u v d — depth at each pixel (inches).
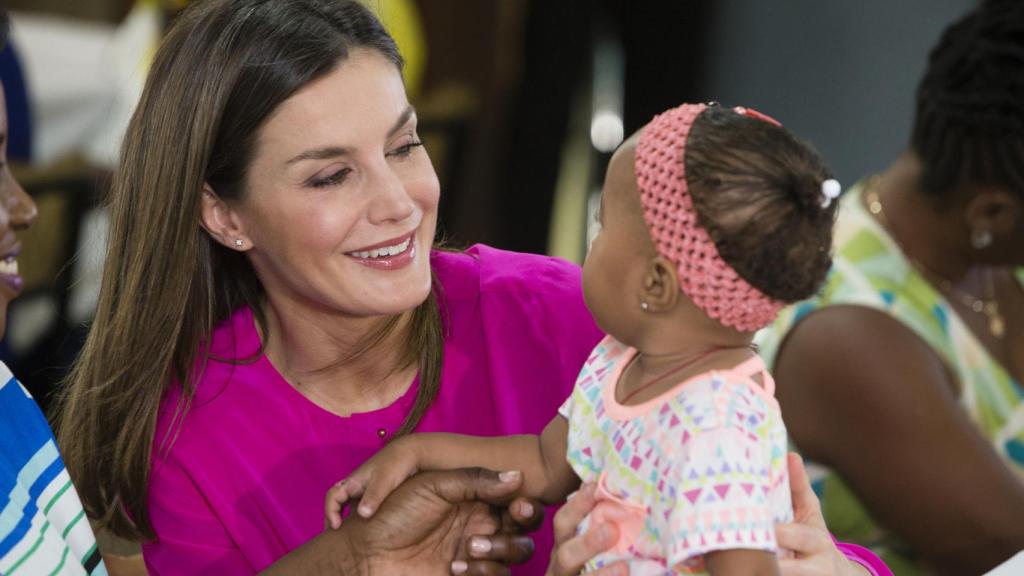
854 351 106.1
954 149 104.8
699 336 66.7
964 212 106.8
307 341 81.6
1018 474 113.9
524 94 222.7
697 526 61.8
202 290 81.4
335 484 77.4
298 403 83.0
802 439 109.9
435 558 76.2
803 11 240.8
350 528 75.2
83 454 83.2
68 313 167.6
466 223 227.1
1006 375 113.5
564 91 221.1
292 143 73.0
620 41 239.6
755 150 63.2
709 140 63.9
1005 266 109.4
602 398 70.8
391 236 74.8
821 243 64.2
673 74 240.5
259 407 82.4
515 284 86.9
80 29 206.7
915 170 109.3
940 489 103.9
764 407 65.6
